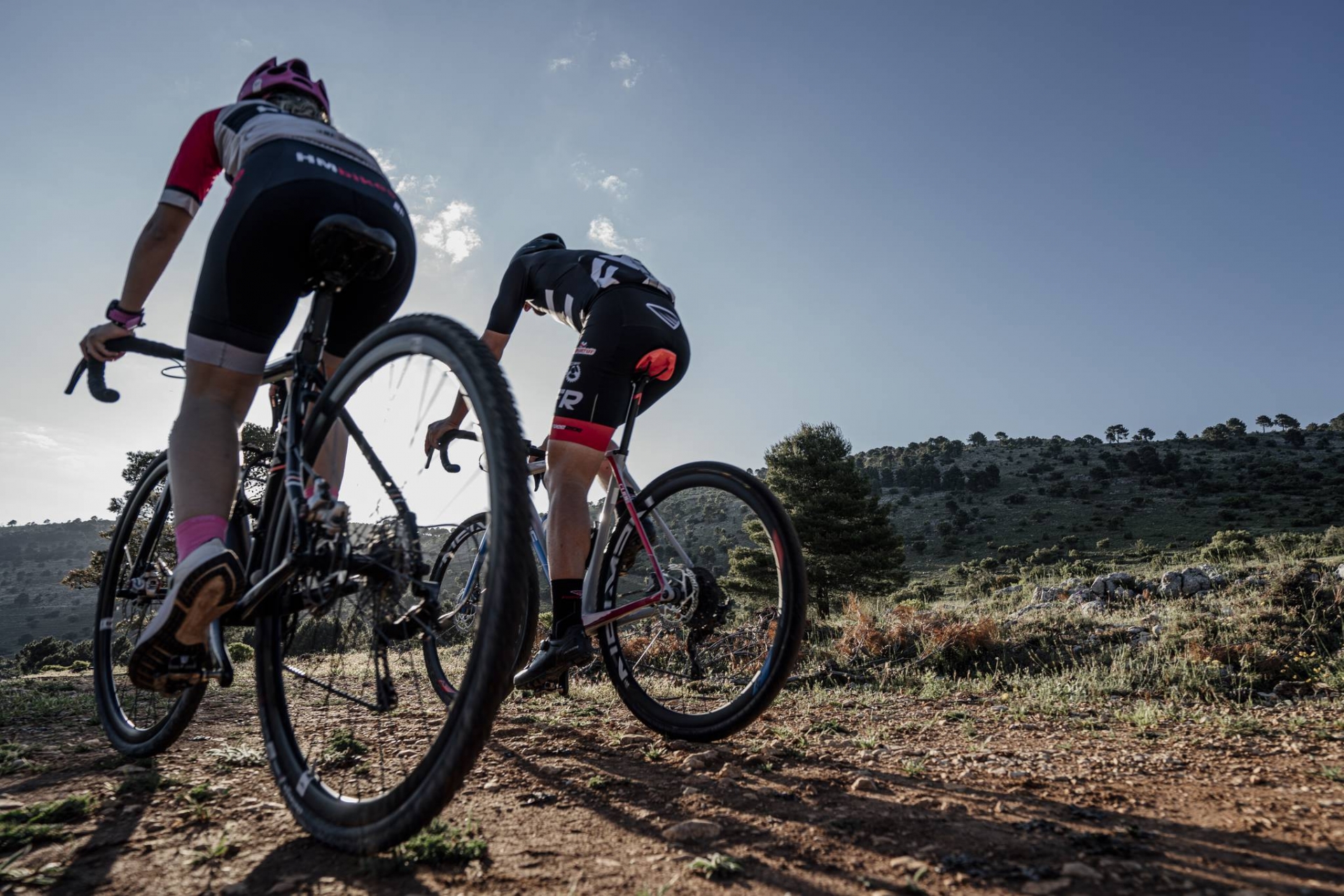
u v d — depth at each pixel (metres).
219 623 1.87
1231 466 141.12
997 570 80.00
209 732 2.68
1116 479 136.88
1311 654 6.29
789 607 2.39
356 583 1.58
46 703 3.58
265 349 1.77
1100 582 10.87
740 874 1.37
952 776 2.17
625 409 2.68
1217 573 10.14
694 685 2.79
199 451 1.66
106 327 1.92
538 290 2.93
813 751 2.54
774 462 34.25
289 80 1.90
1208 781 2.11
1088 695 5.39
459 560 3.34
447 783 1.28
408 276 2.02
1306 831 1.61
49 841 1.52
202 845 1.51
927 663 7.80
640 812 1.77
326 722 2.82
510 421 1.39
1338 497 108.12
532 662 2.51
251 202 1.62
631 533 2.77
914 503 135.00
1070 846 1.50
